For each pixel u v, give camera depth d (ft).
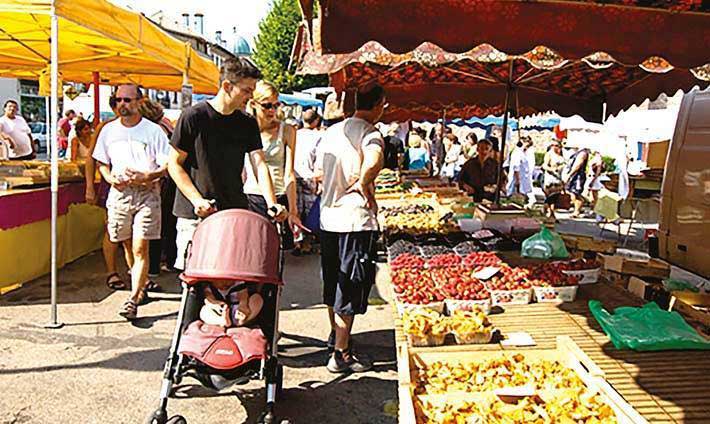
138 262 16.44
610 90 23.24
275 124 16.24
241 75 11.41
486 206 20.81
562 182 46.65
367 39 8.89
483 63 20.63
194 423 10.84
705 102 18.07
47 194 20.80
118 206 16.56
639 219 36.01
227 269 9.55
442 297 11.69
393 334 16.07
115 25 17.47
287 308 18.29
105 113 48.91
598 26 9.36
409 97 25.04
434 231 19.45
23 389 11.96
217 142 11.76
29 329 15.42
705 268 17.63
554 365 9.52
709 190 17.40
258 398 11.91
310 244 27.14
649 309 11.11
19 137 33.40
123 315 16.28
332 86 19.21
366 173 12.28
